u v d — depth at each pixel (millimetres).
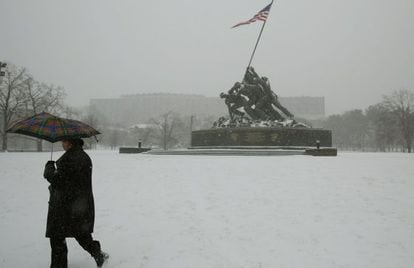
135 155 30797
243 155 28453
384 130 73125
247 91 38312
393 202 10539
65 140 6055
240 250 6977
